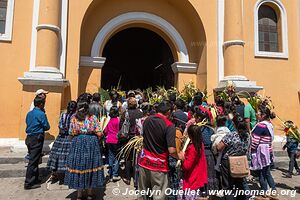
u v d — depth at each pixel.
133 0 9.65
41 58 7.43
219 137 4.25
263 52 9.88
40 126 5.28
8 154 6.62
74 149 4.32
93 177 4.30
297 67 10.15
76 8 8.38
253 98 6.75
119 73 15.31
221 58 9.34
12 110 7.91
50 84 7.19
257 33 9.91
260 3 10.06
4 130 7.82
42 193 5.02
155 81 14.24
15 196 4.87
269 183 4.84
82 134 4.37
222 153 4.25
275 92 9.84
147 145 3.65
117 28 9.46
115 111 5.79
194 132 3.92
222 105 6.01
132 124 5.41
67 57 8.13
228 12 9.27
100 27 9.25
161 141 3.57
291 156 6.38
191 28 10.20
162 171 3.54
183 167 3.93
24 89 7.10
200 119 4.57
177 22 10.04
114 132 5.70
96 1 8.77
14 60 8.00
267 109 5.14
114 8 9.45
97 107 5.62
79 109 4.50
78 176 4.23
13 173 5.86
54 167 5.22
